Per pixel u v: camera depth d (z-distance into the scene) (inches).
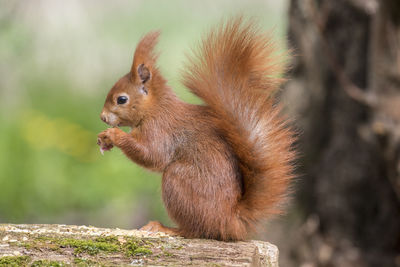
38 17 739.4
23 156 714.2
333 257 461.4
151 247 228.2
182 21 759.1
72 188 687.7
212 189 243.1
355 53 459.5
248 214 245.6
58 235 238.8
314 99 469.4
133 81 267.7
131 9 785.6
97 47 783.7
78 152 741.9
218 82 252.1
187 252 224.7
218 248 228.8
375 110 395.5
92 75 802.2
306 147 476.4
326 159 471.8
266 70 258.5
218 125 254.7
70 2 758.5
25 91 807.1
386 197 453.7
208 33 259.6
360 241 462.3
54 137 753.0
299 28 474.6
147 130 260.4
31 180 685.9
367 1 433.7
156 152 256.7
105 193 684.1
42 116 789.2
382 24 383.9
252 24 258.1
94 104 815.7
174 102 263.0
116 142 258.4
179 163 250.4
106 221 661.9
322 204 472.4
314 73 469.4
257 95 257.0
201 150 248.8
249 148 246.4
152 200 676.7
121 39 783.1
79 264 214.4
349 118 460.8
